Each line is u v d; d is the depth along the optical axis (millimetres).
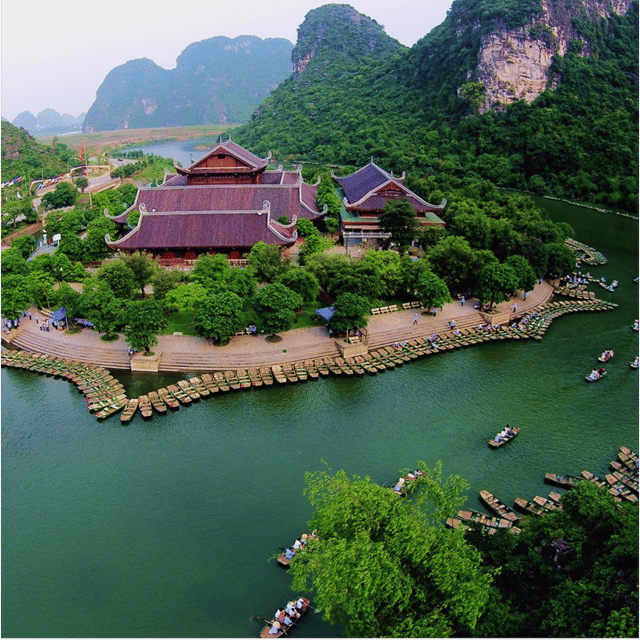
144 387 79750
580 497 46094
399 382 82125
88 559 51906
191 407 74938
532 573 43469
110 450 67000
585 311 109625
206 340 89938
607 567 38875
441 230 123812
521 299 111812
